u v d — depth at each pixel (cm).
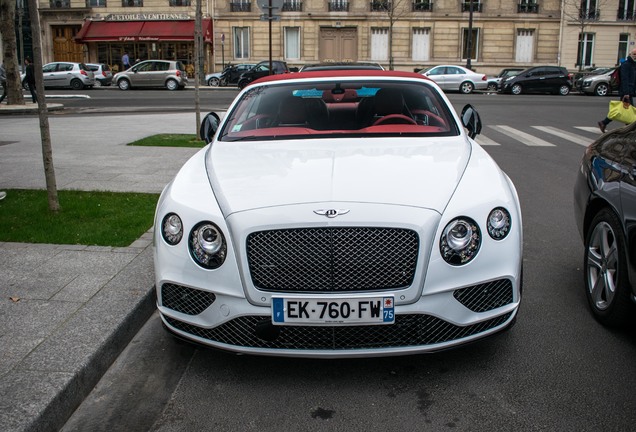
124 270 466
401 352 310
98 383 338
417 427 291
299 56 4244
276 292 307
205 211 323
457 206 317
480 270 315
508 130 1494
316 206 311
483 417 297
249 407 310
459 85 3362
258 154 399
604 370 339
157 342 386
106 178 825
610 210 386
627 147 381
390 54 4209
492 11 4159
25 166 913
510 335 382
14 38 2125
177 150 1078
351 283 305
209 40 4212
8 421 277
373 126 459
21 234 553
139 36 4231
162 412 309
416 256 306
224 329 318
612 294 380
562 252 548
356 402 312
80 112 1961
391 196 318
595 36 4197
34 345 348
